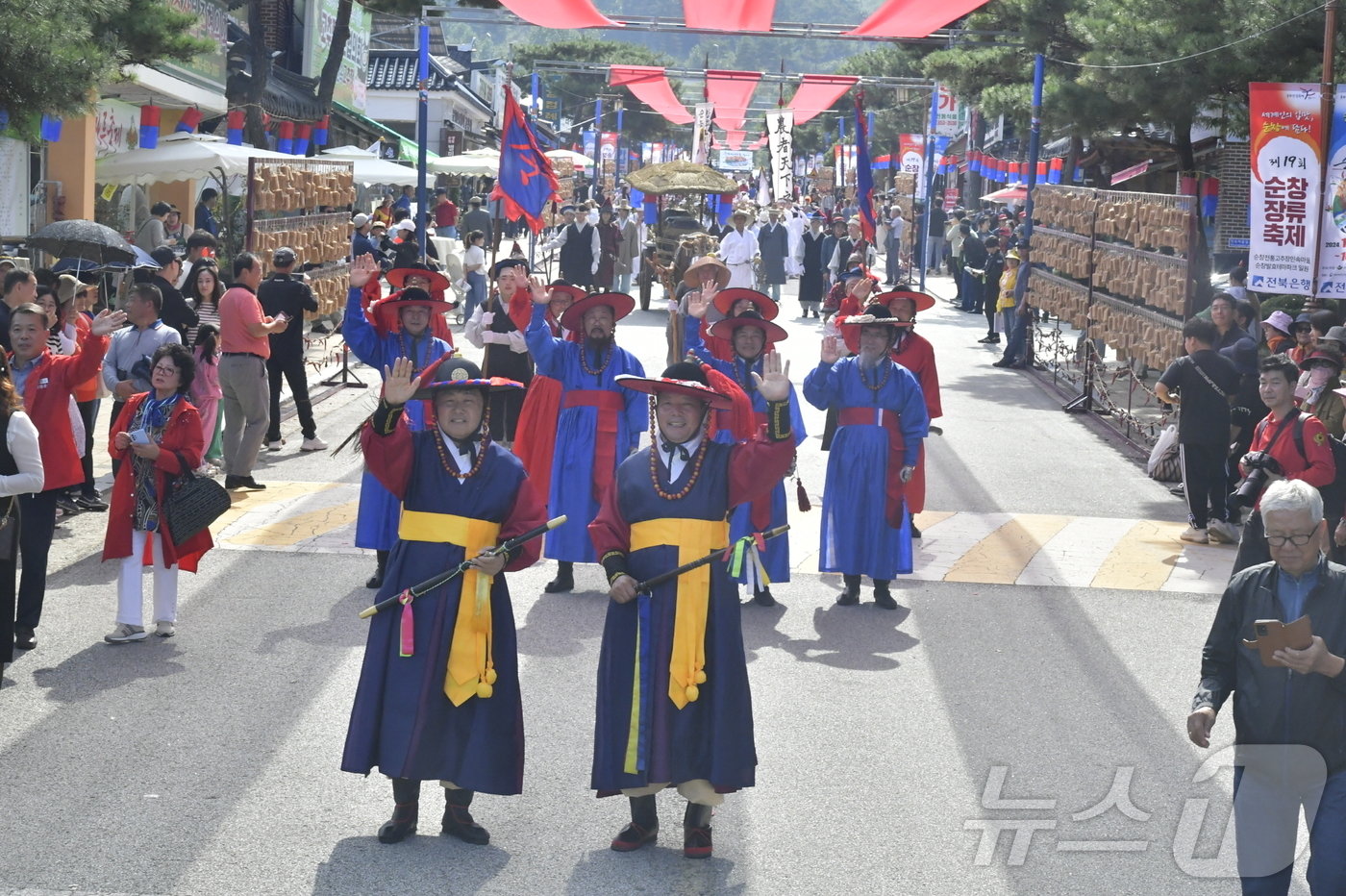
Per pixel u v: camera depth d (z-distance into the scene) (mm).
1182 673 8047
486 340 12695
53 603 8875
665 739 5426
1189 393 11109
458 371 5598
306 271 17375
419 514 5629
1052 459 14695
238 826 5762
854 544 9242
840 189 57594
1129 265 16141
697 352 9594
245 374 11898
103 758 6438
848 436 9320
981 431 16188
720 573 5629
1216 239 25391
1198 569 10430
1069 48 22703
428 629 5520
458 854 5570
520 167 19297
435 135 48875
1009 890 5340
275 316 13711
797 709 7309
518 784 5637
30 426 7008
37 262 18516
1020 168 36688
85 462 11227
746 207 39719
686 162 33312
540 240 42125
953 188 48625
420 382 5625
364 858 5500
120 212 22391
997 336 24797
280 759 6488
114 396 10844
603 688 5578
